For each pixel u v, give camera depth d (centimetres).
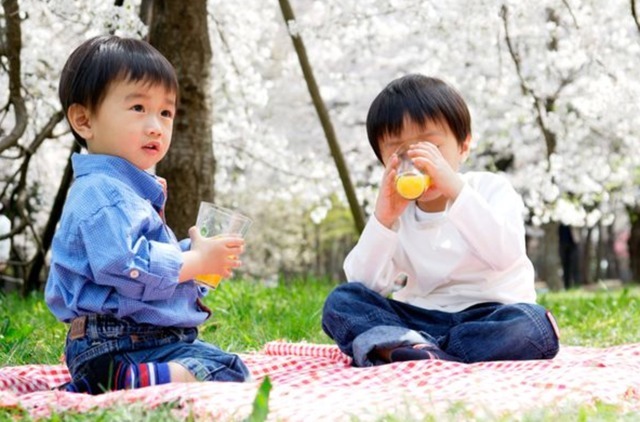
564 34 880
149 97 254
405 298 327
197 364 241
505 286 309
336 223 1923
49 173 890
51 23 671
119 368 240
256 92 780
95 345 243
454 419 182
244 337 394
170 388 211
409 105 302
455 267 309
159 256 237
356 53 996
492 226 293
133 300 238
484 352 288
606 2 720
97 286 240
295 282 691
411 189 288
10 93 534
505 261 301
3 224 820
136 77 250
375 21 752
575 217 858
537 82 891
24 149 628
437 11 720
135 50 254
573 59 731
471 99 973
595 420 181
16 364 328
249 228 260
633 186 1315
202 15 566
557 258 1376
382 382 242
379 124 307
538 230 1883
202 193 575
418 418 186
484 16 709
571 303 656
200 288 268
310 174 941
